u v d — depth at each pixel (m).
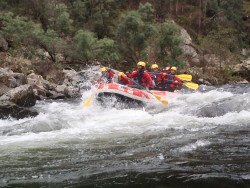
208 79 25.97
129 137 7.68
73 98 15.45
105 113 10.68
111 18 30.58
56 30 24.75
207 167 5.59
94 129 8.53
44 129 8.45
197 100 12.21
